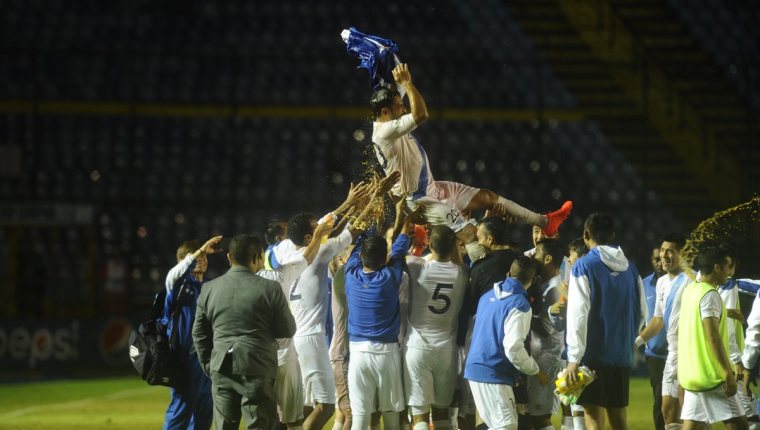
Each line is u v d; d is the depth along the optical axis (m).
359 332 21.95
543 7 74.00
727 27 73.81
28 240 60.38
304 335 22.88
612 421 20.92
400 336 22.52
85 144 65.50
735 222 48.97
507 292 20.73
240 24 74.75
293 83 69.81
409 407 22.50
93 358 51.31
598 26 72.81
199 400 22.91
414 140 22.06
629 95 67.94
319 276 23.02
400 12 75.25
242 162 64.94
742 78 67.38
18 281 54.53
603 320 20.56
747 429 20.27
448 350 21.91
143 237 60.59
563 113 65.50
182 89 69.62
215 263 59.12
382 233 25.70
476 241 22.78
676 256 23.86
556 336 23.31
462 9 74.25
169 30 74.38
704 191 62.38
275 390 22.36
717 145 62.69
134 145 65.75
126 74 70.31
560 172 63.28
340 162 62.38
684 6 74.25
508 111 65.75
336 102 64.62
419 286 21.92
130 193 63.75
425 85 69.12
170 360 22.56
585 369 20.06
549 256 23.19
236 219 60.59
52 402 39.03
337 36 73.81
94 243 58.69
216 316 20.55
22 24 73.81
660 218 60.69
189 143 65.62
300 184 63.44
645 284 26.92
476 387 20.94
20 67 69.88
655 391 25.16
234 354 20.20
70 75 69.75
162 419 33.66
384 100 21.30
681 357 20.69
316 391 22.80
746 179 61.28
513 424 20.72
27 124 66.62
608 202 61.44
